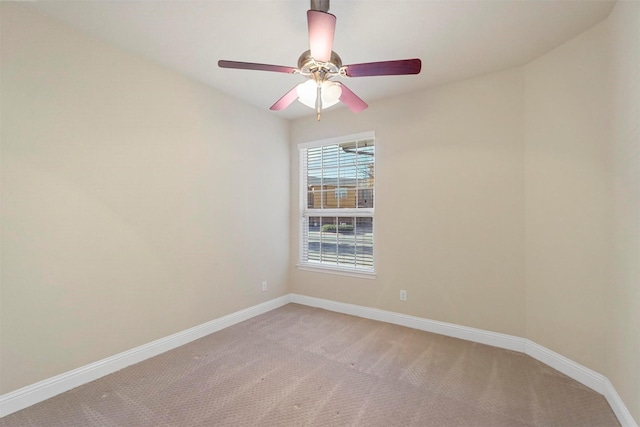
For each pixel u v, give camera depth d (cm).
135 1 180
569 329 220
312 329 311
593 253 203
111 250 228
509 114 261
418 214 309
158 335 258
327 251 382
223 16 194
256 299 355
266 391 203
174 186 270
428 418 177
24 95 186
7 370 181
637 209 159
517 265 259
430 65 255
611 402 184
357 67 174
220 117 311
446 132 292
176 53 240
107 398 196
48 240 196
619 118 178
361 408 186
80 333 212
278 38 219
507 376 220
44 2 181
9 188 181
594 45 200
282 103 225
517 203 258
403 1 178
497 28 204
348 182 362
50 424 172
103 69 222
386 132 328
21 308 186
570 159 217
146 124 249
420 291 309
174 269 271
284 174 395
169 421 174
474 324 280
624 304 173
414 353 257
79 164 210
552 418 176
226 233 319
